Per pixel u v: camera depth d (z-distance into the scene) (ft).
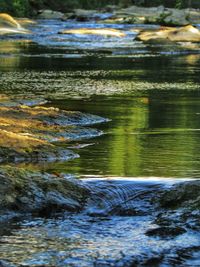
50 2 288.30
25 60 124.57
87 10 291.99
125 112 67.62
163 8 287.69
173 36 178.09
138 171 41.70
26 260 27.84
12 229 31.65
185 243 29.89
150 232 31.24
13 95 77.56
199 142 52.13
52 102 73.51
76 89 85.56
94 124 60.34
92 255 28.55
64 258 28.17
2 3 244.63
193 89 87.15
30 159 45.39
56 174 40.19
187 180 37.17
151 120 62.80
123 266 27.55
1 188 33.91
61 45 159.94
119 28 215.10
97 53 141.69
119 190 36.06
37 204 34.06
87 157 46.34
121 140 52.80
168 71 109.81
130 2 321.11
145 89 86.79
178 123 61.26
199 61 129.08
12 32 185.06
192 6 321.93
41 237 30.66
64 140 52.70
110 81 95.14
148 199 35.29
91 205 35.01
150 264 27.84
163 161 45.06
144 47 158.71
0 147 45.88
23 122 55.98
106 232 31.50
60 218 33.47
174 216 32.81
